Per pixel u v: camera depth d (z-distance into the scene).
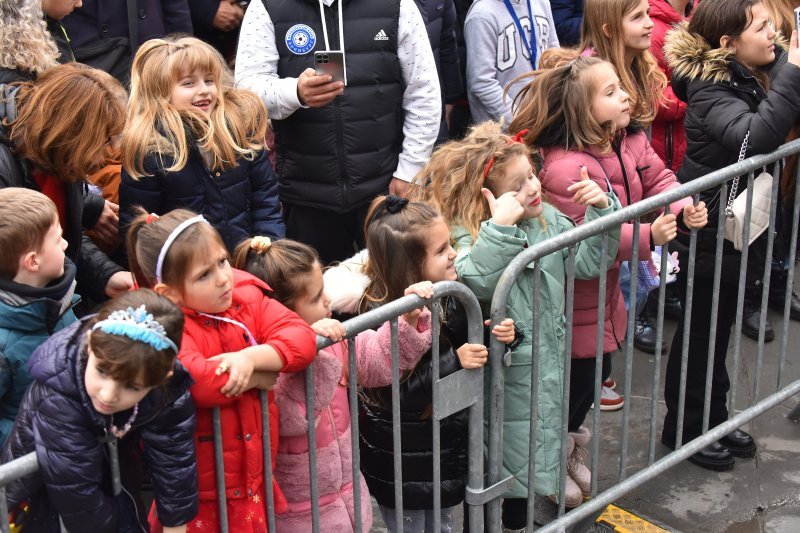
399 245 3.26
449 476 3.54
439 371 3.31
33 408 2.42
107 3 4.93
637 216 3.66
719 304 4.70
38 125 3.22
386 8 4.77
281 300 3.01
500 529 3.71
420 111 4.97
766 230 4.69
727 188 4.40
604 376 4.33
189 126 3.89
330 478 3.22
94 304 3.98
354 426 3.07
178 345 2.39
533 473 3.64
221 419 2.75
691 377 4.81
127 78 5.00
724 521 4.48
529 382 3.61
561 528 3.79
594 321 4.05
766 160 4.11
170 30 5.16
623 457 4.01
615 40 4.64
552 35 6.16
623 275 4.70
